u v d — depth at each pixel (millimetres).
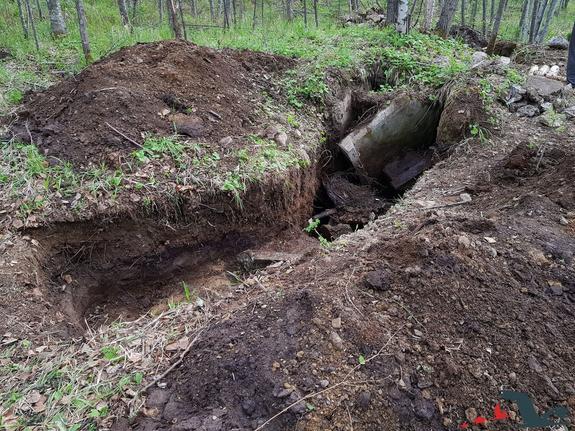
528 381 2275
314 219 5066
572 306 2629
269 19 11000
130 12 10500
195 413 2207
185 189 3814
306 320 2506
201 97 4645
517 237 3068
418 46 7047
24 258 3232
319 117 5500
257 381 2258
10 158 3846
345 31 7645
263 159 4238
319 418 2107
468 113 5156
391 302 2605
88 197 3594
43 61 6305
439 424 2146
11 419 2266
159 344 2668
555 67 6578
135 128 4141
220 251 4133
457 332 2459
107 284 3727
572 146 4676
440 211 3670
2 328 2791
